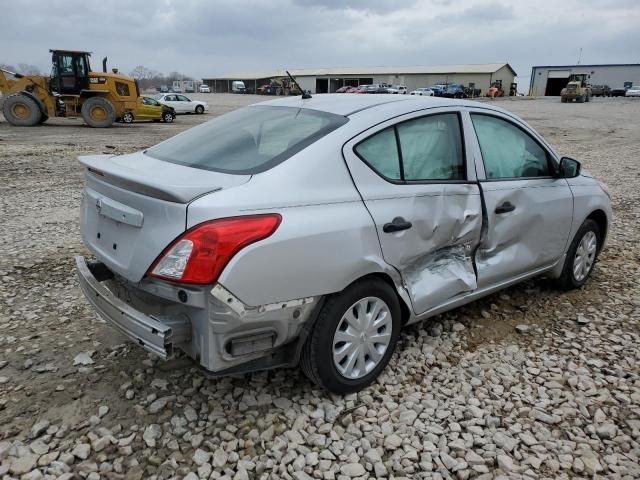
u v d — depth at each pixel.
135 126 23.80
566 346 3.84
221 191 2.61
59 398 3.04
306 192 2.81
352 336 3.05
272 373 3.35
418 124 3.39
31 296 4.40
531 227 4.04
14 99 21.42
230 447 2.71
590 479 2.59
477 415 3.03
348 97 3.67
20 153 13.09
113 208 2.81
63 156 12.87
